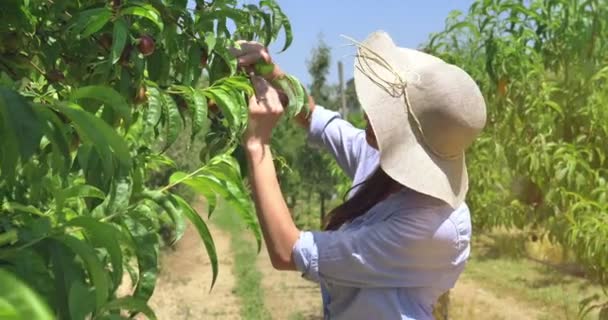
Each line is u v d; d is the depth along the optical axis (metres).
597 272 4.41
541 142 4.90
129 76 1.29
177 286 10.23
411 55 1.69
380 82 1.64
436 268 1.68
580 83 5.00
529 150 5.13
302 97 1.70
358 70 1.69
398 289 1.68
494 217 6.01
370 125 1.71
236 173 1.35
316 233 1.66
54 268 0.86
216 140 1.61
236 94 1.46
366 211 1.73
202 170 1.34
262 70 1.68
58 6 1.29
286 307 9.14
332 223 1.79
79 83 1.38
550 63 5.31
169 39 1.41
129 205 1.23
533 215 5.71
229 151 1.48
